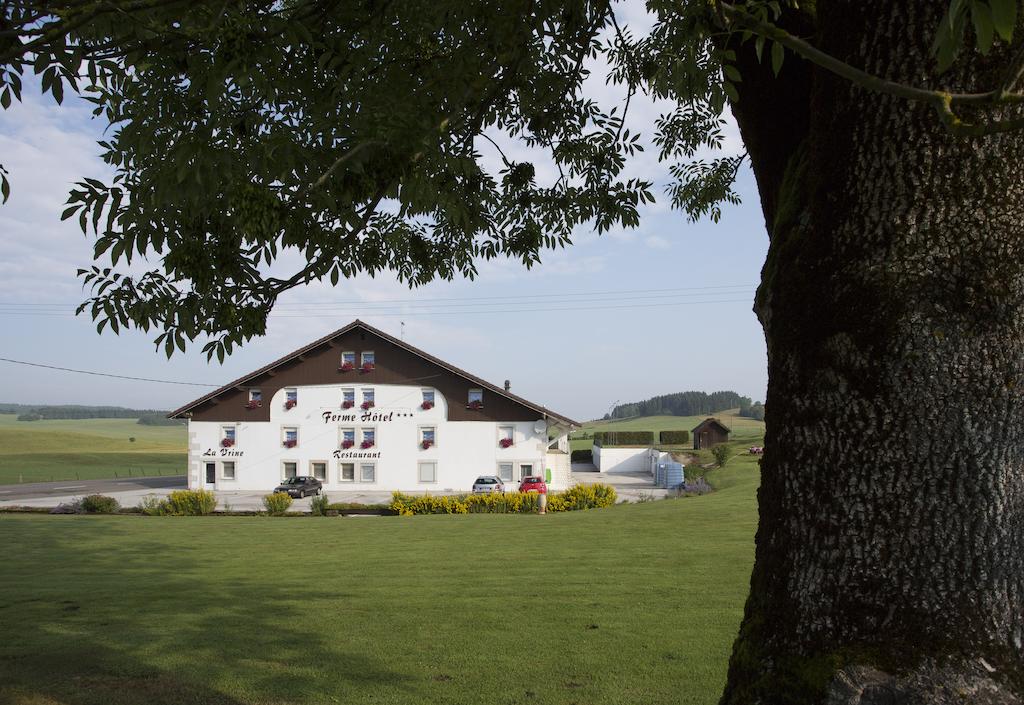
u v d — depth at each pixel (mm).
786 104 3467
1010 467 2588
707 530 17750
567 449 59281
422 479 44938
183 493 29391
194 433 45500
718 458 52531
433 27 4695
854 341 2693
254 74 3439
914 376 2611
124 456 86000
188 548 16875
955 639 2527
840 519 2711
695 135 7898
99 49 3420
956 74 2592
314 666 7094
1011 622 2549
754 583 3053
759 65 3510
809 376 2809
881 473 2646
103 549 16781
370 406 45281
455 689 6391
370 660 7297
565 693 6250
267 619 9094
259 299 4367
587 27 5375
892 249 2668
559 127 6492
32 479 58250
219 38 3338
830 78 2877
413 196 3930
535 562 13516
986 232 2586
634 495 39781
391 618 9047
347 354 45625
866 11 2730
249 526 22031
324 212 4371
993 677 2471
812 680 2623
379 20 4430
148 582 12117
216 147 3205
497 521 22531
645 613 9016
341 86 4293
